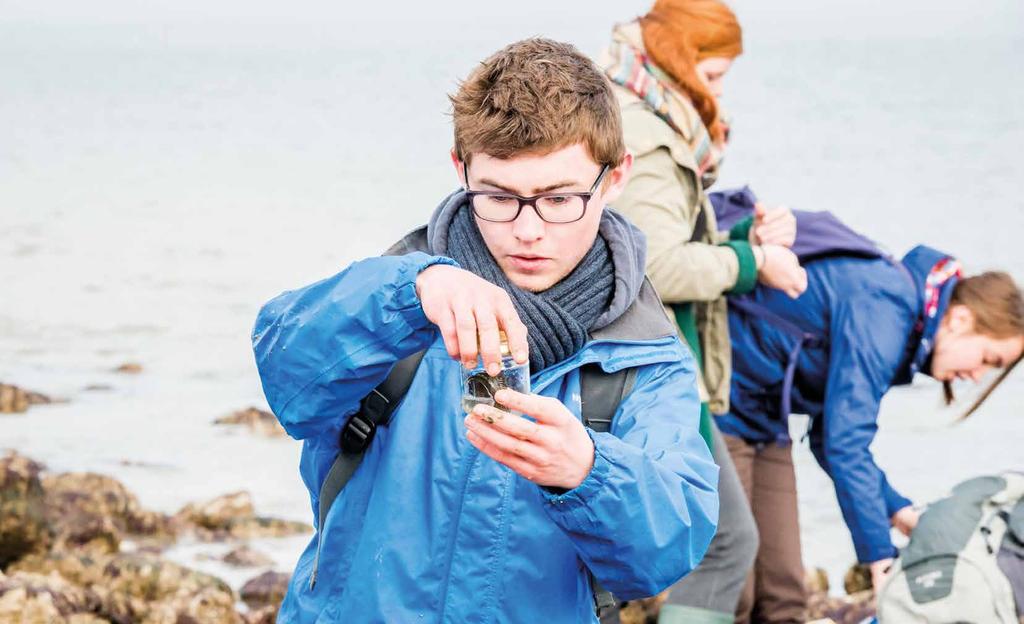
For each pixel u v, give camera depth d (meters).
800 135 39.66
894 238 22.52
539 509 2.25
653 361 2.38
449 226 2.44
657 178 3.98
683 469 2.17
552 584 2.25
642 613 5.65
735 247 4.09
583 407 2.35
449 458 2.28
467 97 2.33
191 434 9.58
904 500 4.63
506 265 2.34
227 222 26.17
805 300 4.43
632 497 1.99
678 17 4.13
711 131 4.23
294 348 2.11
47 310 15.92
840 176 30.44
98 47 168.62
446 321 1.98
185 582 5.64
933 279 4.43
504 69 2.30
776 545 4.77
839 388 4.40
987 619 3.00
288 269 20.72
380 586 2.28
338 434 2.37
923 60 96.56
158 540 6.98
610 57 4.16
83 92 72.81
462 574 2.25
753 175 30.91
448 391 2.31
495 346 1.94
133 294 17.55
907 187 28.45
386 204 29.27
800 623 4.79
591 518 1.99
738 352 4.58
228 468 8.73
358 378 2.11
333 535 2.36
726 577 4.14
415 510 2.29
